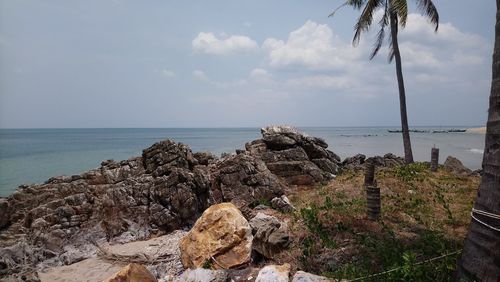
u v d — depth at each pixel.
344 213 11.05
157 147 16.69
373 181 14.61
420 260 7.25
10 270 10.70
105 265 11.02
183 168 15.71
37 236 12.77
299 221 11.14
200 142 102.88
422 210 11.37
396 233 9.17
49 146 89.62
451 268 6.36
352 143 86.88
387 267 6.86
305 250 8.27
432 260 6.90
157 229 13.81
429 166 20.31
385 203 12.36
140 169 16.25
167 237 13.21
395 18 21.70
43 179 34.25
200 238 9.73
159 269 10.23
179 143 17.02
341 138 121.06
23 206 14.32
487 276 5.15
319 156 20.28
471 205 11.84
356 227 9.68
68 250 12.46
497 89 5.27
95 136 173.62
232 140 118.06
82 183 15.22
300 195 16.02
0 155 62.25
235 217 9.63
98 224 13.83
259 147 19.66
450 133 175.62
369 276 6.58
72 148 81.19
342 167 21.12
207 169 16.91
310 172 18.12
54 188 14.94
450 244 7.98
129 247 12.41
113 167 16.34
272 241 8.86
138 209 14.29
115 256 11.55
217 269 8.57
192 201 14.45
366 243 8.34
